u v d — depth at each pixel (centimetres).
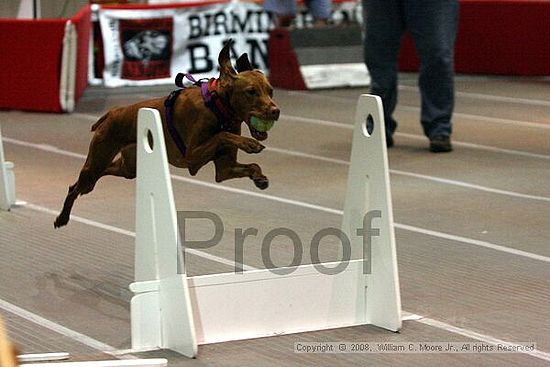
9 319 781
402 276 906
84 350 709
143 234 725
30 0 2297
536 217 1141
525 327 766
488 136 1705
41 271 916
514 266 941
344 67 2347
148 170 714
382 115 762
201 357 695
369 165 771
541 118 1902
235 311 733
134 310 710
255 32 2411
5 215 1141
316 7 2392
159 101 777
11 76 1973
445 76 1532
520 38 2470
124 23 2297
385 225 761
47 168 1423
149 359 669
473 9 2508
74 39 1928
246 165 745
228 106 730
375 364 687
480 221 1120
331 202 1213
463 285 878
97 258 961
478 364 687
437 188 1297
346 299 775
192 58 2352
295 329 757
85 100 2117
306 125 1814
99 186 1301
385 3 1538
